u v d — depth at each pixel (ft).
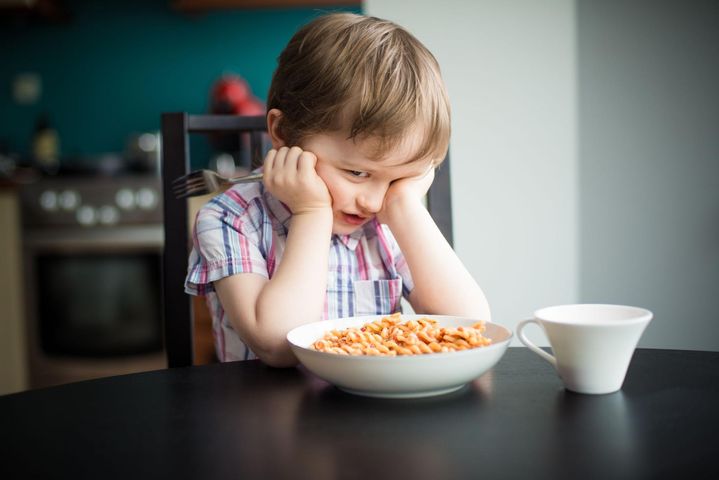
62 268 9.89
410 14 5.35
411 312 5.86
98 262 9.87
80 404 2.23
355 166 2.96
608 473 1.59
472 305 3.12
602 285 5.48
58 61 11.75
